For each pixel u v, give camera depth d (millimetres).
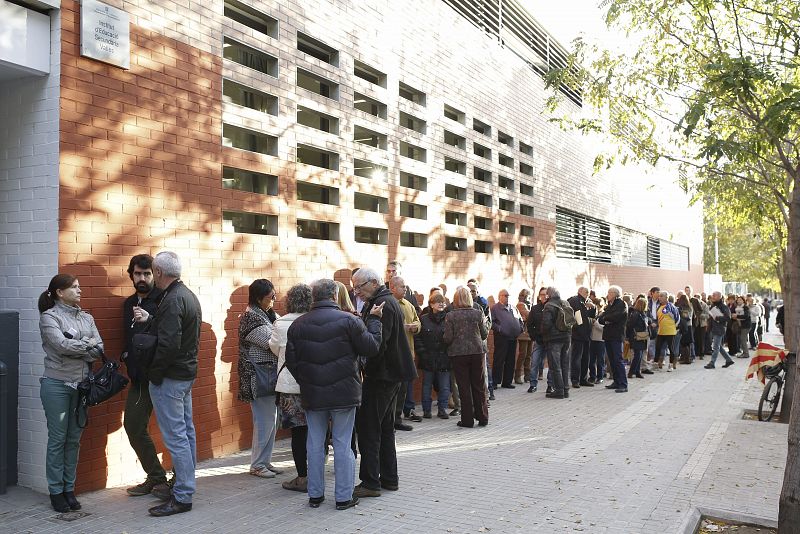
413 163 10672
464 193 12461
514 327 12031
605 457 7047
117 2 5938
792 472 4406
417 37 10992
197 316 5359
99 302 5711
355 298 8891
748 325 18844
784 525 4426
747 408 10211
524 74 15477
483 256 12930
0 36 5152
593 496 5652
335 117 8836
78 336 5215
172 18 6492
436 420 9305
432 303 9422
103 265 5762
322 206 8508
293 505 5414
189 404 5457
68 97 5523
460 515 5168
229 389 7129
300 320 5414
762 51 8758
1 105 5703
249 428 7387
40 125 5531
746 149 8391
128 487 5777
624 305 12148
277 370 6172
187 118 6625
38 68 5418
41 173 5527
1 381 5359
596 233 21328
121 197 5938
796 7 7918
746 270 46750
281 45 7895
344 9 9117
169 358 5102
